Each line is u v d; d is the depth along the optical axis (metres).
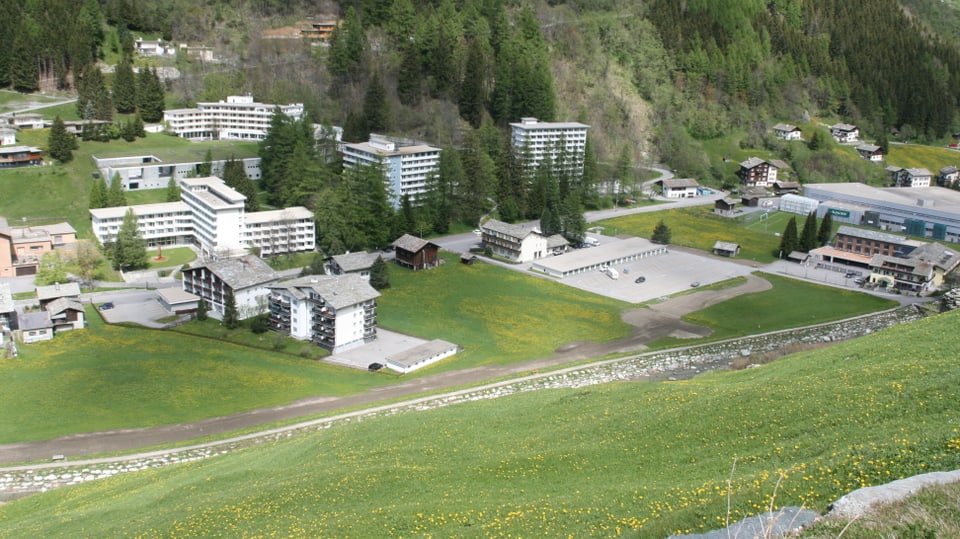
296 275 196.88
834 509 45.84
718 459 72.69
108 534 74.94
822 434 72.12
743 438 76.88
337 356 155.75
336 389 140.50
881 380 84.00
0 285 164.62
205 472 96.31
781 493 56.22
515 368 153.00
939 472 49.12
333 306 153.62
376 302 184.38
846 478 56.94
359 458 89.06
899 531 41.97
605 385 115.12
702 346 166.00
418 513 68.62
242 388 138.88
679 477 69.88
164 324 163.50
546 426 94.81
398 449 90.62
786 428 76.44
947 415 69.31
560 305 188.50
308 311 160.50
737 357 159.38
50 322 153.62
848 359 100.00
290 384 141.38
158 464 113.44
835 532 42.69
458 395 138.88
